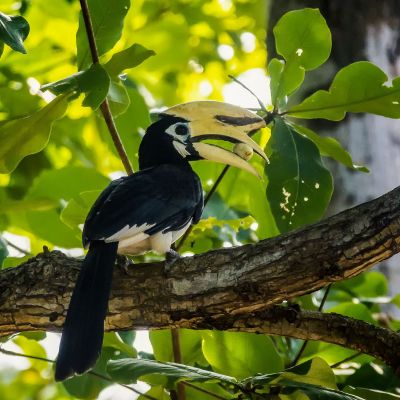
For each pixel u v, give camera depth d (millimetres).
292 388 8953
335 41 13219
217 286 8836
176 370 8922
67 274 9211
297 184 9742
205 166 12633
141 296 9023
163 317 9023
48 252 9453
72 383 10859
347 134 12938
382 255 8438
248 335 10227
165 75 20422
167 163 11492
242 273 8773
